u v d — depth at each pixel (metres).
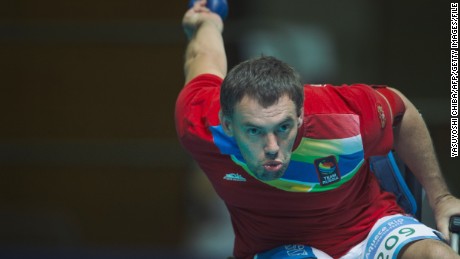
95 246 24.03
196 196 24.11
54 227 25.34
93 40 25.70
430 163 13.14
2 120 25.92
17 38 25.81
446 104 25.06
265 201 12.36
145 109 25.61
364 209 12.90
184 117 12.44
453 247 12.58
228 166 12.13
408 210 13.56
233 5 26.38
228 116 11.31
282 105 10.98
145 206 25.38
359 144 12.05
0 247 21.95
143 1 25.66
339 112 11.96
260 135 11.06
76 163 25.58
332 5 26.91
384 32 27.02
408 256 11.90
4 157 25.69
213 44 13.75
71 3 25.77
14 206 25.48
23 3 25.81
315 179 12.03
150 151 25.44
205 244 23.36
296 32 25.06
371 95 12.34
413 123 13.02
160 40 25.61
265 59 11.45
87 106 25.73
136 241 25.31
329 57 25.45
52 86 25.81
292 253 12.69
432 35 26.67
